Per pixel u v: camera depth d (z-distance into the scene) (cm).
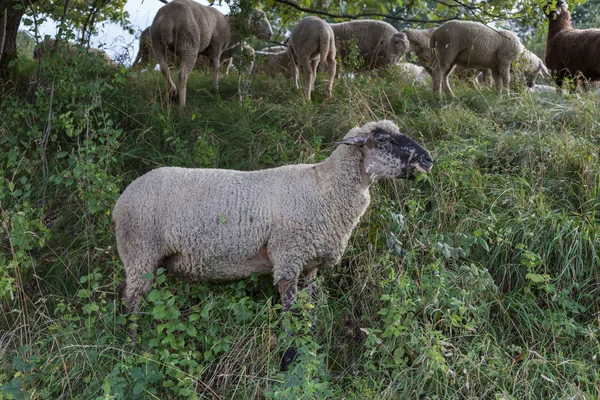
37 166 636
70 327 428
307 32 814
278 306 415
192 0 826
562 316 452
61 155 532
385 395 388
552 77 959
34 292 515
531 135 639
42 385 403
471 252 517
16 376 376
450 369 399
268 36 1130
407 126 677
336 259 448
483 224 525
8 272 501
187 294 456
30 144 612
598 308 473
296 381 375
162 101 753
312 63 898
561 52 971
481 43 862
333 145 645
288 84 891
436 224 535
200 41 823
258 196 433
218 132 686
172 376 398
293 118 695
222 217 427
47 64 600
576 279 491
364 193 444
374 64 1227
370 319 458
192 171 448
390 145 434
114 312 443
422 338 406
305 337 408
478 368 400
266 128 668
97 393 391
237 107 734
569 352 439
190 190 436
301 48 824
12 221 472
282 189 436
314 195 433
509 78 886
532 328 455
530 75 1120
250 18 943
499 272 507
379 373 412
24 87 784
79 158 588
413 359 420
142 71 909
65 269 526
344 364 445
